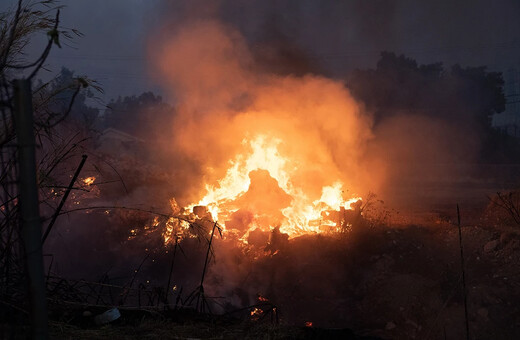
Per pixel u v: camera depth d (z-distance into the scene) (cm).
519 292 836
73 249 866
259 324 347
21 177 198
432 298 870
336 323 843
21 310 258
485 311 809
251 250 1105
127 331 315
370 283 955
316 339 325
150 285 786
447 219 1330
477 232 1080
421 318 833
